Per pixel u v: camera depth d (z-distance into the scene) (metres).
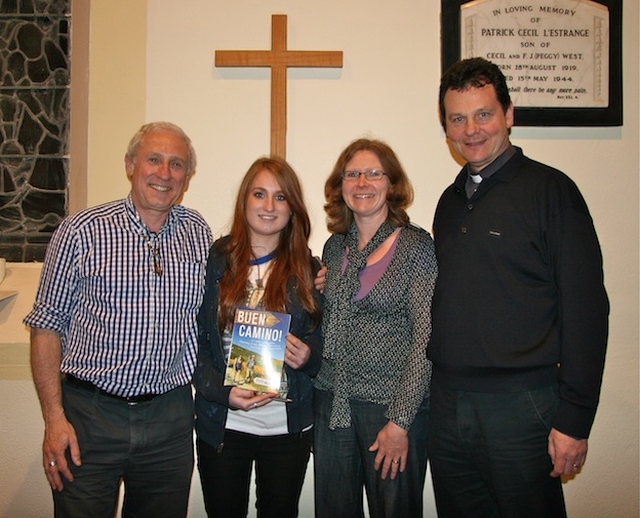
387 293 1.52
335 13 2.07
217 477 1.54
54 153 2.22
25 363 1.93
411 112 2.06
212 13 2.07
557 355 1.37
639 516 2.10
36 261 2.21
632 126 2.06
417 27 2.06
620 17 2.02
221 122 2.07
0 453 2.06
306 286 1.56
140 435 1.52
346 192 1.60
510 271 1.39
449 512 1.54
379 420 1.53
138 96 2.06
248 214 1.56
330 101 2.07
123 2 2.07
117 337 1.48
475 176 1.52
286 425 1.55
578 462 1.33
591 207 2.07
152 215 1.55
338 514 1.60
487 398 1.40
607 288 2.08
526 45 2.02
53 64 2.21
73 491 1.49
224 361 1.54
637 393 2.09
